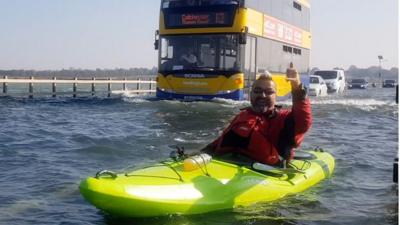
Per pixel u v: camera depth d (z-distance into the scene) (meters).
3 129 12.57
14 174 7.50
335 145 10.84
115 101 20.67
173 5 18.52
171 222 5.13
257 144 6.17
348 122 15.38
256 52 19.39
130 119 14.70
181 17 18.44
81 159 8.74
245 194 5.66
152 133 11.85
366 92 40.31
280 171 6.20
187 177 5.53
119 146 10.03
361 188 6.84
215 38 18.12
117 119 14.74
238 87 18.12
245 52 18.39
